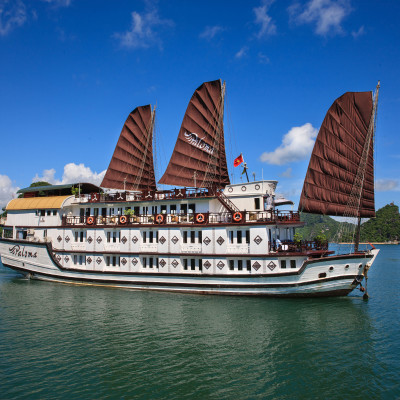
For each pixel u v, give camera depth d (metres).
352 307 21.34
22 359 13.92
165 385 11.93
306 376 12.61
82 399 11.05
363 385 11.99
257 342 15.73
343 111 24.19
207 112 31.72
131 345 15.38
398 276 39.53
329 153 24.64
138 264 26.72
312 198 24.95
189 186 31.55
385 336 16.56
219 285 23.98
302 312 20.11
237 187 26.48
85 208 31.02
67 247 29.69
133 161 35.94
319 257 23.97
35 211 31.94
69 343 15.60
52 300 23.23
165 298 23.52
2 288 27.22
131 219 27.66
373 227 142.88
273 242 24.70
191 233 25.66
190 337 16.31
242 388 11.77
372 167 24.34
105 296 24.28
